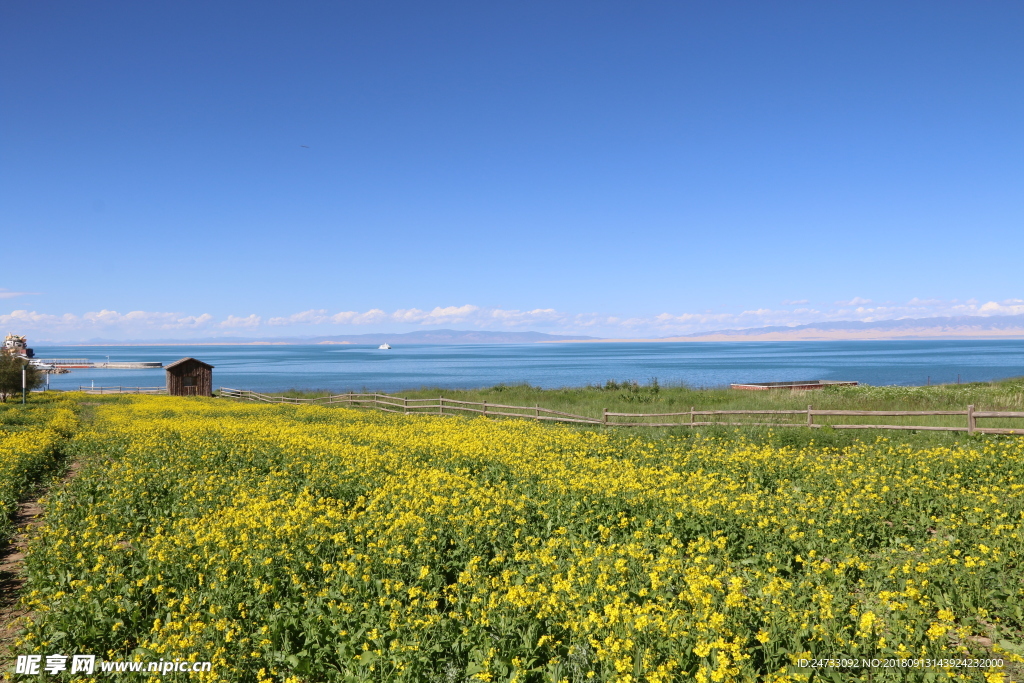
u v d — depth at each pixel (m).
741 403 30.23
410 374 133.25
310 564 8.32
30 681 6.24
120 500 12.92
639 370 129.75
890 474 12.66
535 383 90.94
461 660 6.12
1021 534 8.38
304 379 121.31
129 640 7.16
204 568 8.25
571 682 5.74
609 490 11.42
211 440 20.81
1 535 11.06
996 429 17.12
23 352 130.75
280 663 6.39
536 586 7.37
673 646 5.93
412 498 11.38
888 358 180.50
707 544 8.59
